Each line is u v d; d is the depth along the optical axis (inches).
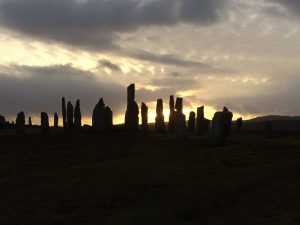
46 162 1958.7
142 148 2383.1
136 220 1030.4
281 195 1254.3
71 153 2218.3
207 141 2598.4
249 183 1427.2
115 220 1032.8
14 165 1882.4
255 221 1008.2
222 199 1219.2
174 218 1044.5
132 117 3304.6
